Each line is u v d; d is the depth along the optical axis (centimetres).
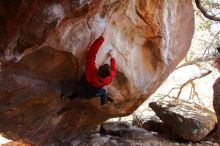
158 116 970
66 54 598
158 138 926
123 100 763
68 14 460
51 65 623
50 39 545
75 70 636
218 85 899
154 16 720
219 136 905
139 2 683
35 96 670
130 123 1045
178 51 803
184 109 965
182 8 782
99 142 855
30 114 716
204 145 899
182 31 800
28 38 400
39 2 386
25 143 799
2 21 391
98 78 575
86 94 613
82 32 590
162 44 755
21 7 380
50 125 772
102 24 625
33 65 616
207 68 1218
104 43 655
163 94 1238
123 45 707
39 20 395
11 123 718
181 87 1178
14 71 618
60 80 670
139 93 766
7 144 871
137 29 718
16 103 665
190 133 891
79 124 827
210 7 1083
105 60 665
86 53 614
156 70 776
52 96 689
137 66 750
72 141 854
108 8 612
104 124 940
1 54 397
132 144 858
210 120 916
